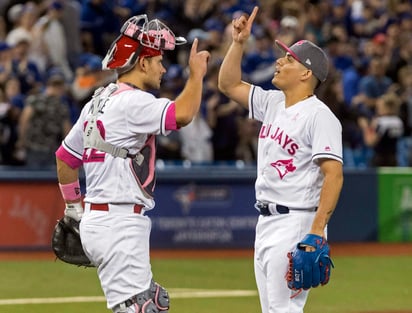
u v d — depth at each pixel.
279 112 19.25
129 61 17.75
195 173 43.50
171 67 52.56
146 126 17.31
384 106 50.19
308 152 18.70
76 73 49.62
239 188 44.09
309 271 17.95
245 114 49.22
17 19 52.72
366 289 34.34
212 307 29.95
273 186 18.89
